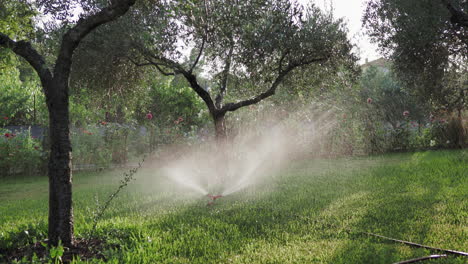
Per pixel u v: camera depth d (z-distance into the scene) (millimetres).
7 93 16062
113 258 3426
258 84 8398
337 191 6406
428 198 5258
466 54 9656
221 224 4723
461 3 8906
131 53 7559
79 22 3977
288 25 7336
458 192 5441
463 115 11633
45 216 5867
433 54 9617
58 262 3338
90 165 13070
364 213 4785
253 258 3463
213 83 9164
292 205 5590
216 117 8328
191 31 7398
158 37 6910
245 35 7160
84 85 8148
